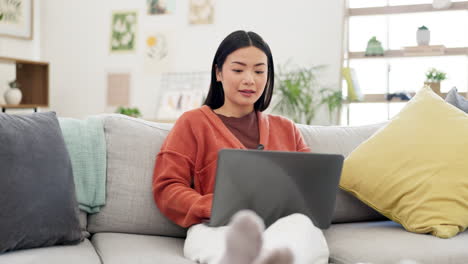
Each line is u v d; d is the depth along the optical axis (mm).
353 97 4477
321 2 4680
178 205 1513
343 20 4480
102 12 5297
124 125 1738
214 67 1789
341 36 4594
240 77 1687
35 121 1447
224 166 1223
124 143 1706
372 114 4691
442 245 1426
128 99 5227
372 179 1683
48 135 1438
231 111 1778
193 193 1523
